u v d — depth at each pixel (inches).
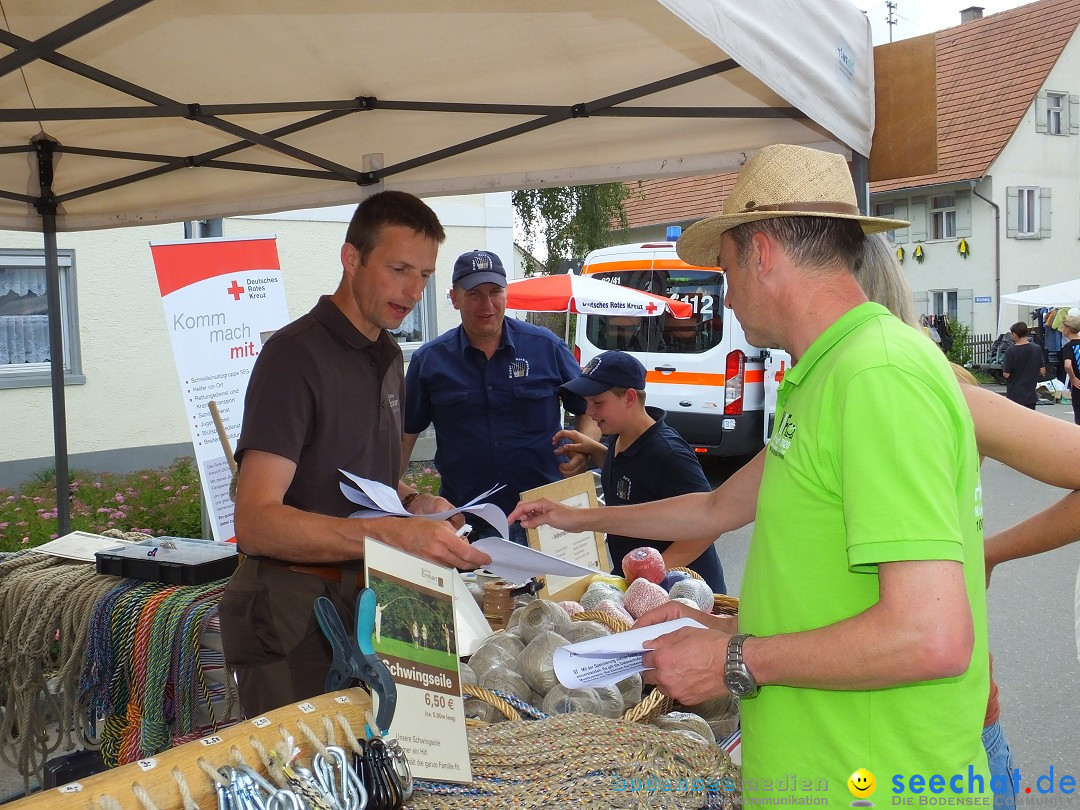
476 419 152.9
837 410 49.9
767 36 72.2
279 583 84.0
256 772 43.1
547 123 120.3
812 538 51.8
